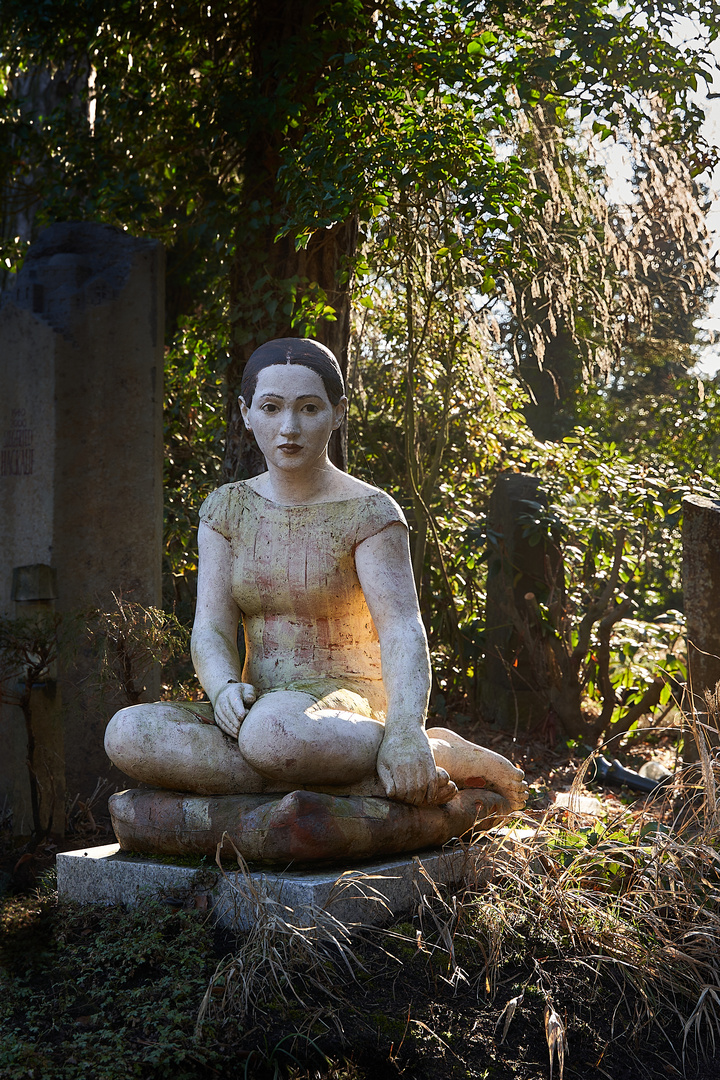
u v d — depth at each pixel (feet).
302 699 9.61
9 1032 7.99
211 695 10.22
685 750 15.92
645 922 10.02
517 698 24.39
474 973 8.94
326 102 17.42
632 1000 9.16
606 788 19.62
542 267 19.07
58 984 8.64
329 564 10.59
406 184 16.72
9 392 17.13
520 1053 8.12
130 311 17.22
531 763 21.68
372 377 28.45
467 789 11.07
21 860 13.50
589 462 25.21
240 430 19.22
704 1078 8.36
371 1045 7.78
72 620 14.96
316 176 16.81
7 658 14.89
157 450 17.31
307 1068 7.53
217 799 9.67
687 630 16.30
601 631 23.81
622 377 40.34
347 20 18.21
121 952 8.87
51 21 20.53
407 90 17.43
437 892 9.48
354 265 19.06
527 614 23.95
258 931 8.56
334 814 9.27
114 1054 7.57
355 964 8.63
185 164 21.11
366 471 27.25
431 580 26.68
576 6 16.35
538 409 41.60
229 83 20.52
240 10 20.35
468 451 28.71
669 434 30.09
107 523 16.87
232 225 19.44
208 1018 7.89
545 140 18.93
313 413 10.58
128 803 10.05
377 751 9.82
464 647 26.32
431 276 21.83
